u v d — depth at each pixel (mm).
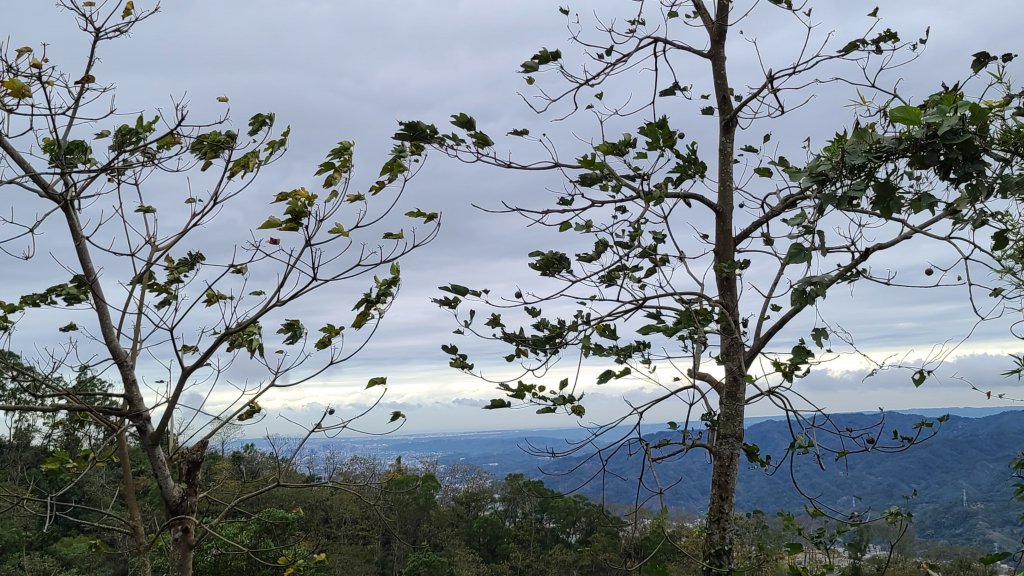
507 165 3307
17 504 4020
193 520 3721
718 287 3346
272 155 3793
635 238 3258
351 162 3480
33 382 3793
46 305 3850
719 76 3545
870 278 2922
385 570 25781
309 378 3936
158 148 3695
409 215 3551
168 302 4492
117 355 3646
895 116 2064
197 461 3902
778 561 3258
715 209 3439
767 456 3145
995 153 2195
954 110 2070
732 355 3213
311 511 22922
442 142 3320
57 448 4348
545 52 3426
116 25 3506
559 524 30172
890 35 3104
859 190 2268
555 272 3189
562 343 3086
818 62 3258
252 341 4027
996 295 3084
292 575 4387
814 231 2363
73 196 3510
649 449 2873
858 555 3199
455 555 27797
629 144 3211
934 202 2211
